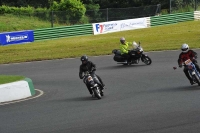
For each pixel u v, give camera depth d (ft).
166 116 59.82
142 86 92.32
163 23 266.98
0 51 188.55
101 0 362.94
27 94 88.07
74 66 139.03
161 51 163.53
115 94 84.02
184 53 86.43
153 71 114.62
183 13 275.39
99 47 188.03
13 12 299.38
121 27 252.21
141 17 271.90
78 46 194.18
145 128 53.62
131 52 130.11
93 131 53.57
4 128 58.49
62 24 263.90
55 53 177.17
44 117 64.44
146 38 209.97
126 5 353.10
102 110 67.31
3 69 142.31
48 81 111.55
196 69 85.56
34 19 286.25
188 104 67.92
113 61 144.97
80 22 263.70
